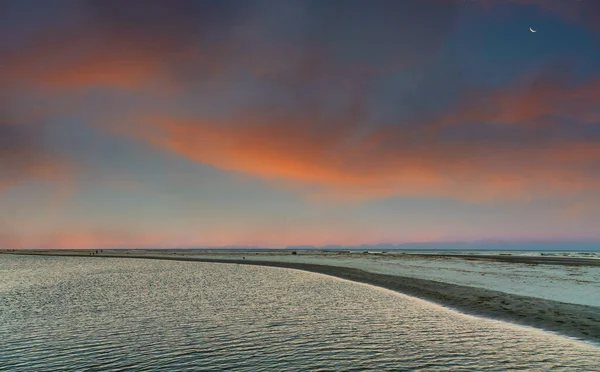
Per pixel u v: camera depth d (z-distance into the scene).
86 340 21.31
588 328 22.22
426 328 23.64
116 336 22.20
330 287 46.47
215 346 19.94
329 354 18.39
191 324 25.45
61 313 29.92
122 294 41.50
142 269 85.81
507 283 41.44
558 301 30.14
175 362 17.38
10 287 49.78
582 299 30.80
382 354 18.31
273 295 39.69
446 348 19.16
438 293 37.78
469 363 16.78
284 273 70.25
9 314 29.62
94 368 16.62
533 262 81.19
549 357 17.38
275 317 27.66
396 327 24.02
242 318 27.34
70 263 119.50
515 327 23.28
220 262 117.50
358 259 110.62
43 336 22.34
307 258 129.25
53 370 16.41
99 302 35.75
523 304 29.56
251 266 94.31
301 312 29.58
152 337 21.92
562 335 21.03
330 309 30.84
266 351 18.95
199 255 192.25
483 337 21.19
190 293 41.88
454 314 27.95
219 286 48.84
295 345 20.05
